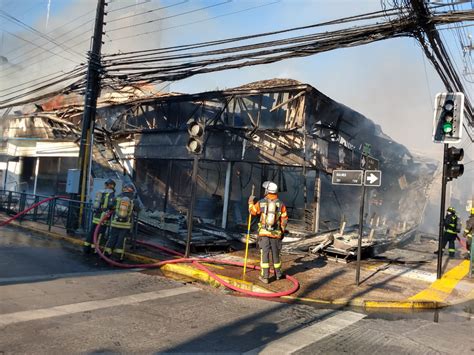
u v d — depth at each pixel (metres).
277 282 7.22
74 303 5.19
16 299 5.12
